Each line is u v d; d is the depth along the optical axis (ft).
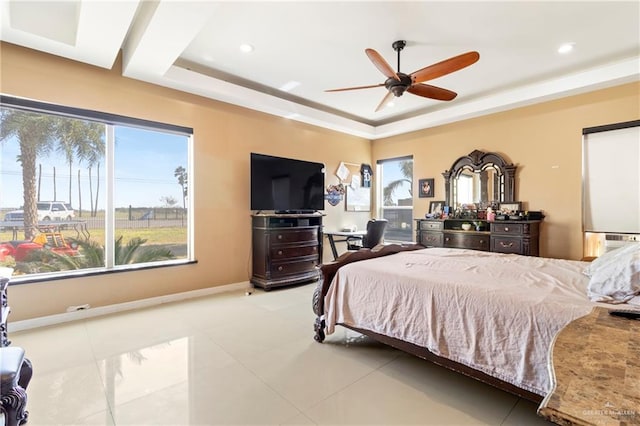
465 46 10.52
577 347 2.91
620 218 12.07
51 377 7.00
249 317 10.90
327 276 8.90
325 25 9.41
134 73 11.18
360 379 7.07
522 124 14.40
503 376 5.51
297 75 13.00
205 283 13.65
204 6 7.52
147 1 8.39
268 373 7.27
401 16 8.93
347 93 14.87
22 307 9.71
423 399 6.33
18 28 8.51
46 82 9.95
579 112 12.87
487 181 15.42
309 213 16.94
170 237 13.05
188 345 8.68
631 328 3.43
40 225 10.37
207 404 6.11
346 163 19.38
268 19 9.11
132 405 6.05
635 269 5.28
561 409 1.96
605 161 12.35
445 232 15.61
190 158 13.35
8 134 9.82
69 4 9.16
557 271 7.70
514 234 13.24
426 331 6.65
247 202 14.94
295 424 5.59
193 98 13.15
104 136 11.44
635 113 11.63
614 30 9.52
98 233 11.39
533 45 10.41
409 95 14.87
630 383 2.23
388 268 8.06
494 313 5.74
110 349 8.38
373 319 7.69
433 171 17.66
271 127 15.76
